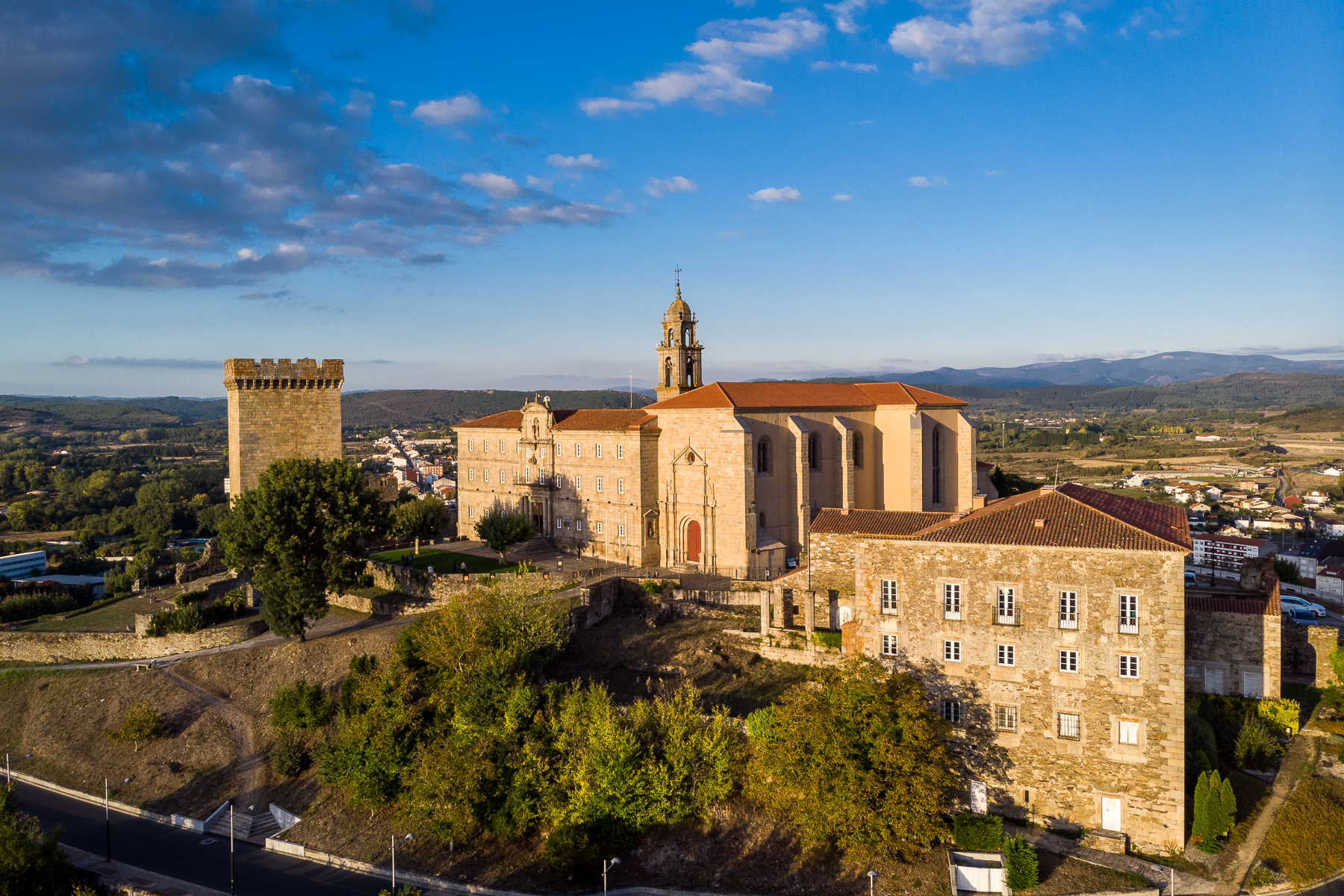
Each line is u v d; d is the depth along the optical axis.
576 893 52.66
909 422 108.88
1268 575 66.19
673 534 103.88
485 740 60.88
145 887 56.03
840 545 72.25
